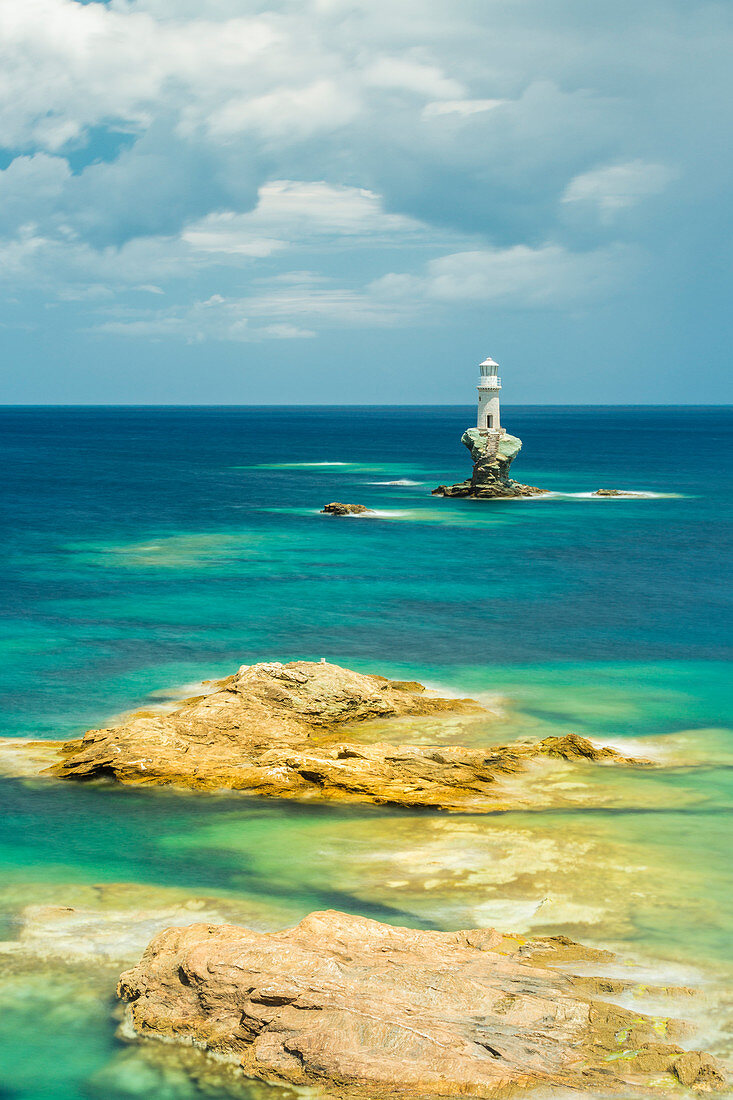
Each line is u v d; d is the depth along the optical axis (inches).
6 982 661.3
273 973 607.5
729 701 1339.8
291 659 1536.7
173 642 1643.7
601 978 629.9
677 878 809.5
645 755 1121.4
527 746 1116.5
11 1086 570.6
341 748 1066.7
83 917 745.6
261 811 950.4
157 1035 608.4
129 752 1049.5
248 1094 557.9
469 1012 579.5
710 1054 561.3
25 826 917.2
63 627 1750.7
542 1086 532.1
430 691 1364.4
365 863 837.8
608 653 1605.6
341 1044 561.9
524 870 822.5
